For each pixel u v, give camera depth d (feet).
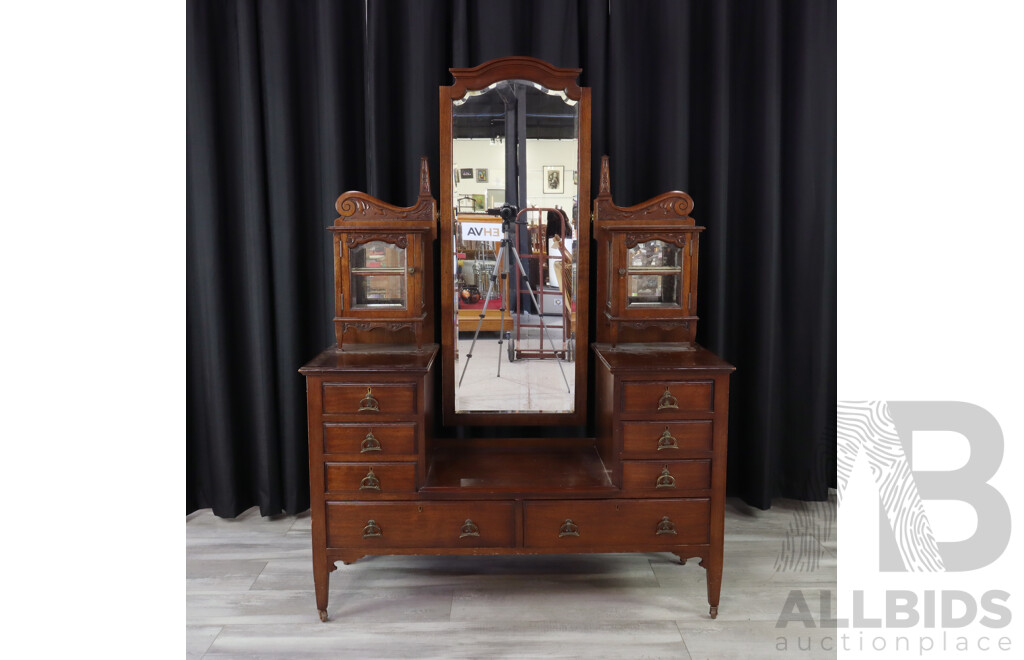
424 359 7.59
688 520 7.31
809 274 9.29
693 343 8.38
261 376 9.18
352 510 7.26
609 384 7.61
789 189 9.28
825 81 8.97
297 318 9.16
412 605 7.59
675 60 8.80
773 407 9.39
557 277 8.59
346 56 8.84
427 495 7.23
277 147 8.84
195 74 8.73
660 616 7.38
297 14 8.87
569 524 7.29
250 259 9.00
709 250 9.20
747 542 8.82
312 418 7.17
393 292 8.28
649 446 7.23
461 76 8.21
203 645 6.89
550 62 8.86
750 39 9.09
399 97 8.94
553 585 7.99
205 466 9.66
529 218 8.48
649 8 8.95
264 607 7.52
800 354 9.46
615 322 8.20
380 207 8.26
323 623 7.25
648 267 8.29
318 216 9.23
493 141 8.36
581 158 8.39
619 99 8.91
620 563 8.47
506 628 7.18
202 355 9.40
